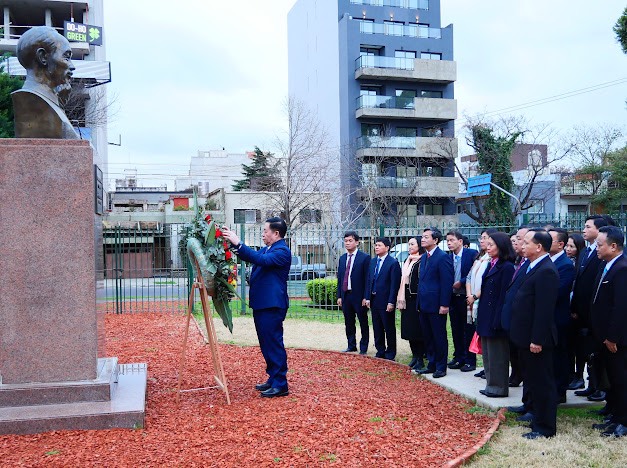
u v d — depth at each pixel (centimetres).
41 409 516
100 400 541
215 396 643
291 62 4512
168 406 598
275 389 643
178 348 947
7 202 531
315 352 938
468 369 785
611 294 546
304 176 3088
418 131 3731
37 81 579
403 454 464
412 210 3541
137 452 455
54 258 540
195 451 461
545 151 4038
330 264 2012
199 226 640
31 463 430
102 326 625
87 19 3005
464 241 904
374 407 601
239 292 1595
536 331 512
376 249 899
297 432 512
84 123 2644
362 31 3691
